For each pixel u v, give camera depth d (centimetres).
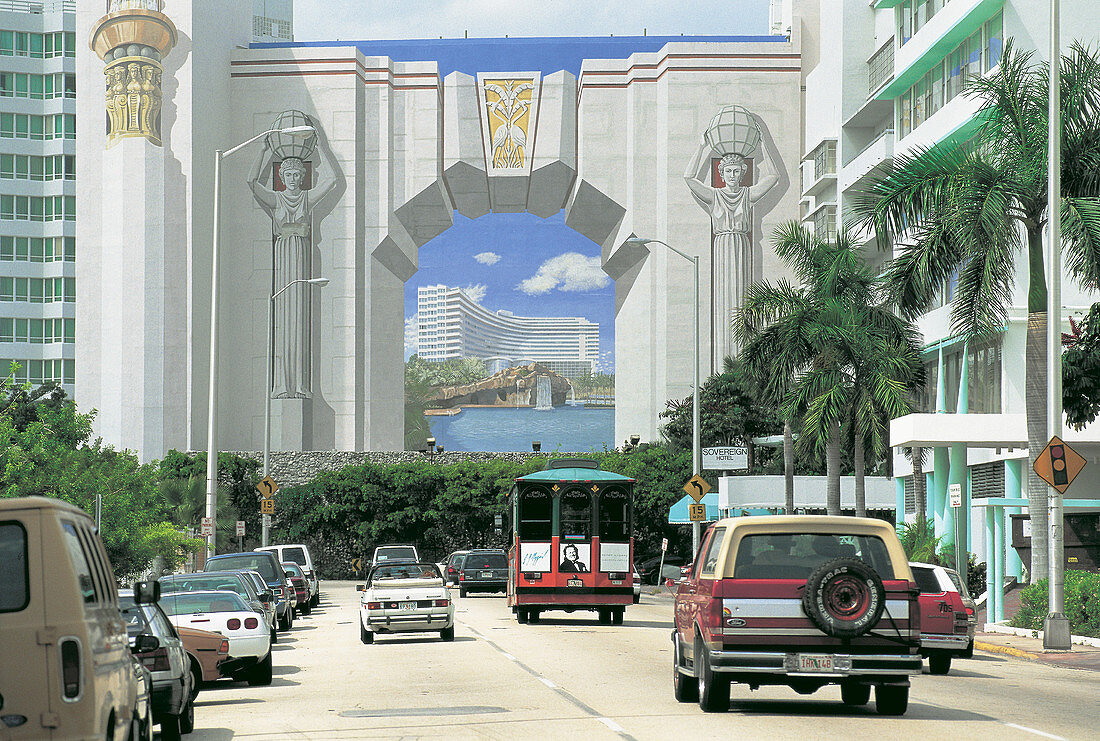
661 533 8144
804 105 10788
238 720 1612
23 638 904
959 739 1337
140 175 10194
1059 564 2733
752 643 1491
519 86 11075
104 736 942
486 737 1370
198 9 10381
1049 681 2156
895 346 4788
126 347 10106
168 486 6425
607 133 10919
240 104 10875
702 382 10575
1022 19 4603
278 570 3681
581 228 11212
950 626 2273
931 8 5719
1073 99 3156
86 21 10481
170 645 1441
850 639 1486
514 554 3691
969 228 3150
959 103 4931
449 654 2614
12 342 11569
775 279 10644
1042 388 3216
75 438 3594
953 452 4803
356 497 9006
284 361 10619
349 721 1551
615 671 2184
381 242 10881
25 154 11719
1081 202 3055
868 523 1535
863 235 6119
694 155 10731
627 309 10844
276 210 10731
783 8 11519
